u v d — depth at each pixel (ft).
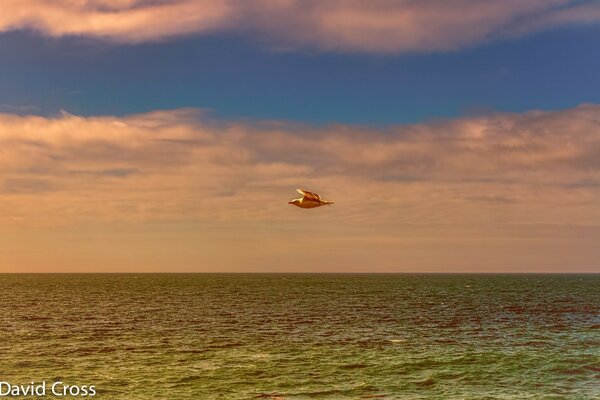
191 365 156.04
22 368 151.84
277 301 401.70
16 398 124.36
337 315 290.56
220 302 391.24
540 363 160.45
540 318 277.44
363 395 127.75
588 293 529.86
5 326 240.94
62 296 468.75
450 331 225.56
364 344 191.42
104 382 137.39
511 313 304.50
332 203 42.80
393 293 521.24
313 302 390.63
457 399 125.18
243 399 124.16
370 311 315.37
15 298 438.81
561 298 445.37
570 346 189.37
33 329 230.68
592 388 134.62
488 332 223.30
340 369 151.94
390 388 133.69
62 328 234.79
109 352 175.42
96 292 539.70
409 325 245.24
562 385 137.49
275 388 132.77
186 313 304.30
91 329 231.50
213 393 128.57
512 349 182.60
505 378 143.64
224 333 219.00
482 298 442.91
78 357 166.91
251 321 261.44
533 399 125.49
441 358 166.61
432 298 440.04
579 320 269.23
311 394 128.26
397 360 163.53
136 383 136.67
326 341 198.08
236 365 156.04
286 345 189.06
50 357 166.91
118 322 258.16
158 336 210.79
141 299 427.33
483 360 163.94
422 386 135.64
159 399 123.85
